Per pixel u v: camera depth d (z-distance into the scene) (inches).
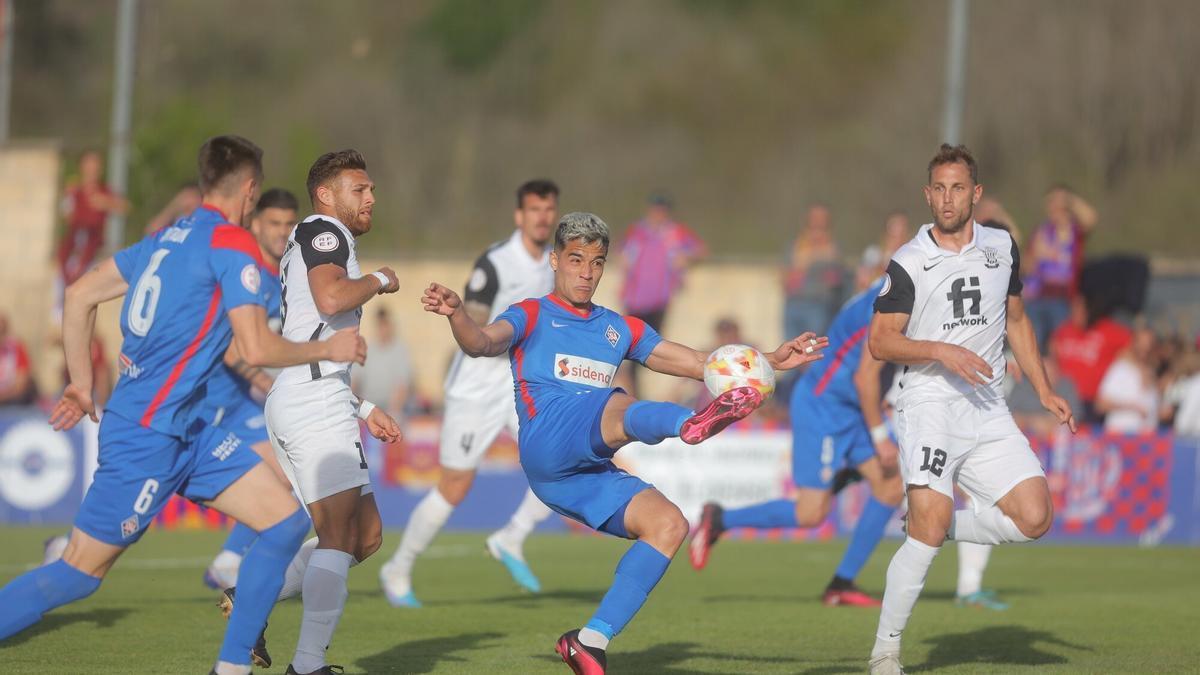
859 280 1633.9
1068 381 2112.5
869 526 1277.1
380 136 5826.8
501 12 6195.9
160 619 1096.8
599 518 818.2
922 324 920.3
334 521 827.4
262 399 1311.5
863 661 954.7
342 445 831.1
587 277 847.1
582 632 786.2
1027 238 4232.3
